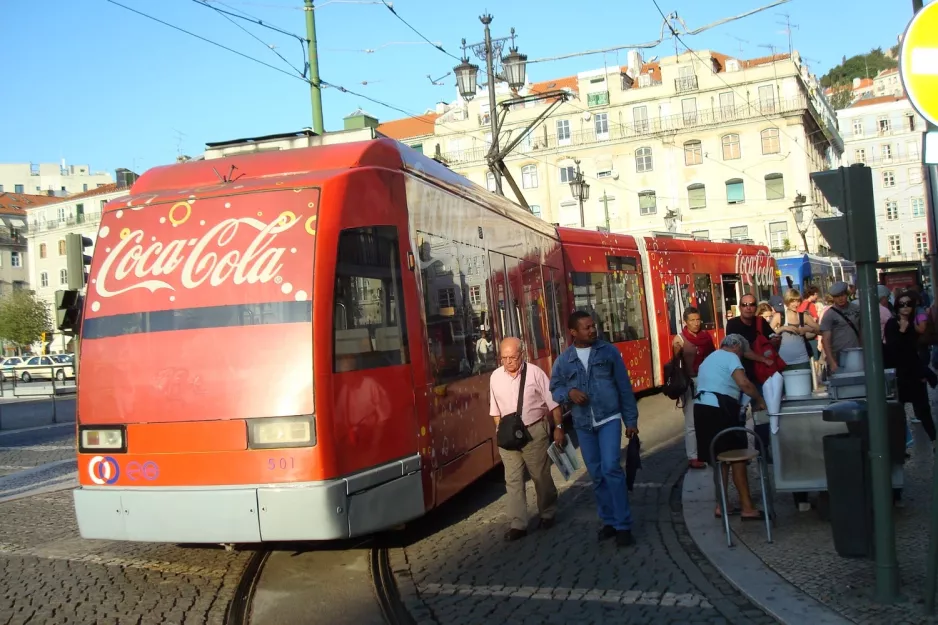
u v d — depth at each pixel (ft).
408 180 26.63
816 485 23.93
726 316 75.66
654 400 61.36
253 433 21.54
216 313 22.33
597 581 21.45
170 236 23.27
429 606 20.39
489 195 36.70
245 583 22.89
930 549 17.22
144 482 22.15
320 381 21.68
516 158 237.66
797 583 19.80
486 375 31.94
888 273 104.94
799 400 24.52
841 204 18.33
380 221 24.61
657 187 225.76
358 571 23.67
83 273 30.60
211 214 23.25
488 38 68.80
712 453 23.93
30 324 235.40
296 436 21.42
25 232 288.51
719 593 19.90
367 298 23.70
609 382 24.97
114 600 21.79
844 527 20.94
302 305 21.98
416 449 24.86
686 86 222.89
